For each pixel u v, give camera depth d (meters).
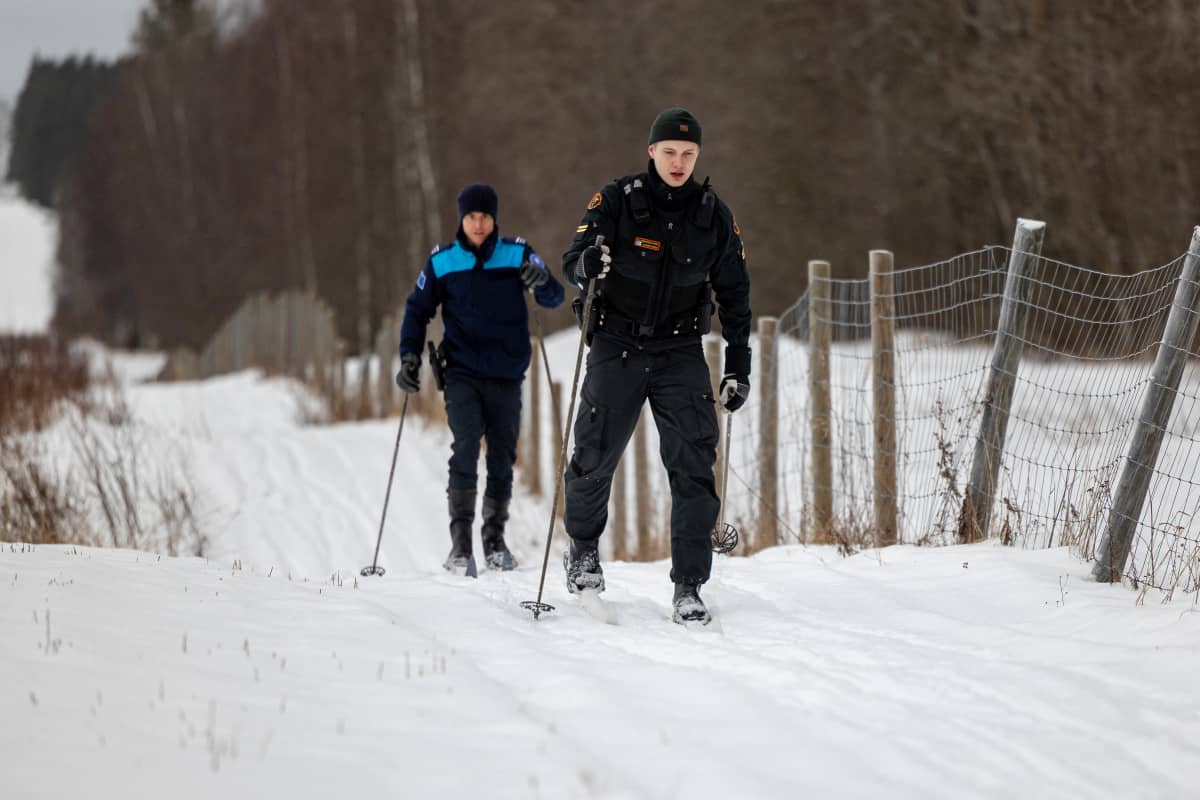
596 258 13.06
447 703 10.04
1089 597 13.90
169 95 159.00
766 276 69.25
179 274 153.25
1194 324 14.25
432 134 111.25
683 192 13.60
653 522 26.78
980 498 17.81
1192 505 17.81
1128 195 48.06
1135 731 9.91
